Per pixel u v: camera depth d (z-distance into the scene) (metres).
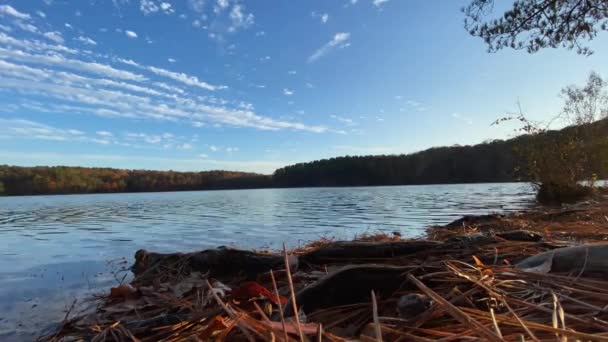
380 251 3.37
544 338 1.24
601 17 8.55
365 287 2.00
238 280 3.78
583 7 8.54
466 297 1.69
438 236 5.62
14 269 5.79
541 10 8.82
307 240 7.78
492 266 2.11
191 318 1.93
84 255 7.01
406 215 12.99
